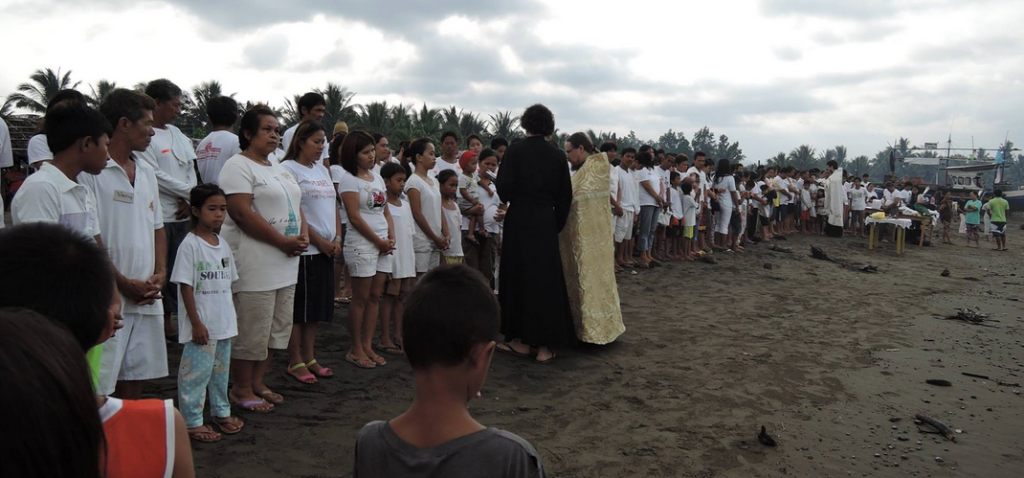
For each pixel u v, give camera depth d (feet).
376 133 22.63
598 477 12.46
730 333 23.86
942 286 37.88
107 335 5.08
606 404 16.40
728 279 35.29
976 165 133.18
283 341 14.75
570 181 20.52
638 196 36.42
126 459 4.47
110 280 5.04
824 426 15.44
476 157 24.32
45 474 2.97
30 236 4.71
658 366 19.70
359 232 17.29
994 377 19.84
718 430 14.94
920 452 14.19
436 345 5.16
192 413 12.70
